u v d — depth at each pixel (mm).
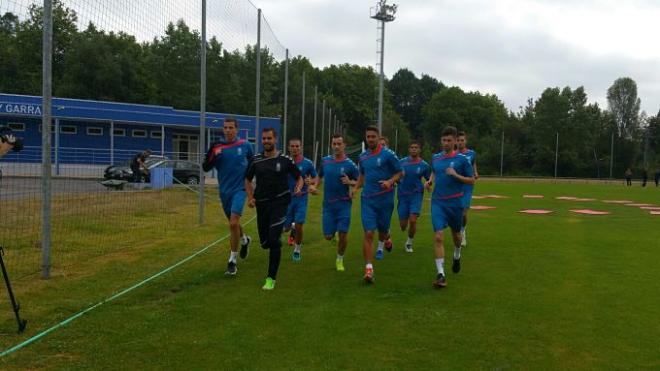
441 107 85938
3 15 7426
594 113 70625
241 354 3805
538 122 65000
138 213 11977
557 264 7184
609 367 3672
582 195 25016
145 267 6523
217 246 8133
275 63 39062
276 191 5766
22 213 10656
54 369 3510
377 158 6227
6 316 4539
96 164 28344
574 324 4570
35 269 6254
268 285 5633
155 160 22719
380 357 3783
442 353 3877
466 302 5207
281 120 27922
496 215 14141
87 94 40531
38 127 28047
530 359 3795
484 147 64312
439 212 6020
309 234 9852
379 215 6797
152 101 43000
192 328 4332
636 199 22453
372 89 76812
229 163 6570
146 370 3523
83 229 9305
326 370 3551
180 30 41625
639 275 6523
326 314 4754
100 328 4289
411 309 4941
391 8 34594
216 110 41219
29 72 35312
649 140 70438
